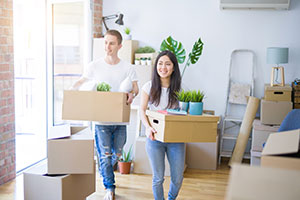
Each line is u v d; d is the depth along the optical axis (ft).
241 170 4.05
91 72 10.21
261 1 14.42
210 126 8.50
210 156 14.46
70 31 17.56
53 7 15.79
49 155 8.36
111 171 10.61
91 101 9.16
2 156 11.75
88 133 9.18
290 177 3.84
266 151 5.09
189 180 12.94
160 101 9.21
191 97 8.82
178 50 14.60
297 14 14.87
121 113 9.11
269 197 3.82
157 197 9.09
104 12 16.60
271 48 13.94
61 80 20.43
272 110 13.58
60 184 8.18
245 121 14.52
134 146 14.98
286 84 14.73
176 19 15.89
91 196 11.03
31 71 20.97
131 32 16.38
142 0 16.14
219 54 15.66
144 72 14.58
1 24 11.47
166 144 8.92
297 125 7.78
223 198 11.20
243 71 15.60
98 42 15.25
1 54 11.51
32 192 8.47
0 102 11.53
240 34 15.42
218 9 15.48
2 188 11.50
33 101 20.86
